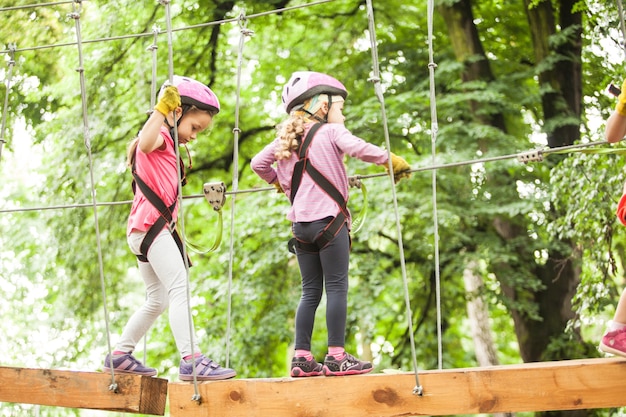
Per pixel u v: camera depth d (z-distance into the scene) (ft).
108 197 40.40
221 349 37.93
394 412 13.10
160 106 13.84
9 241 44.98
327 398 13.37
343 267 13.65
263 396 13.62
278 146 14.11
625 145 26.68
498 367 13.05
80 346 41.60
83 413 46.80
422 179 36.63
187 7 40.19
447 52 40.98
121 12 40.04
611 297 30.73
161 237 14.40
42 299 46.34
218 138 42.57
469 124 37.29
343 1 42.09
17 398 14.93
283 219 37.47
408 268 39.40
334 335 13.57
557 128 37.50
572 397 12.61
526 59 41.16
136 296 46.29
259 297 37.32
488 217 36.88
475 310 44.98
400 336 45.19
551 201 33.19
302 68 42.16
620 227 29.01
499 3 40.83
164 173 14.52
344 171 13.93
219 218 15.48
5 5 40.42
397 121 37.68
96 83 39.99
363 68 40.78
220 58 41.93
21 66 40.88
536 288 36.52
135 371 14.87
